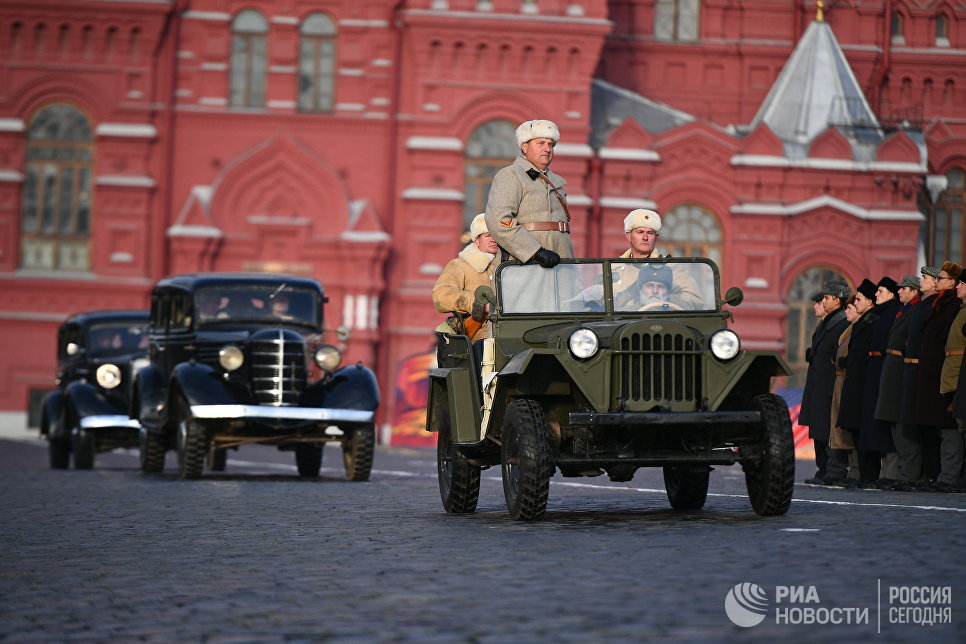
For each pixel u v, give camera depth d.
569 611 17.50
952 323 40.44
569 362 27.59
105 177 120.75
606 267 30.52
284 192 122.38
